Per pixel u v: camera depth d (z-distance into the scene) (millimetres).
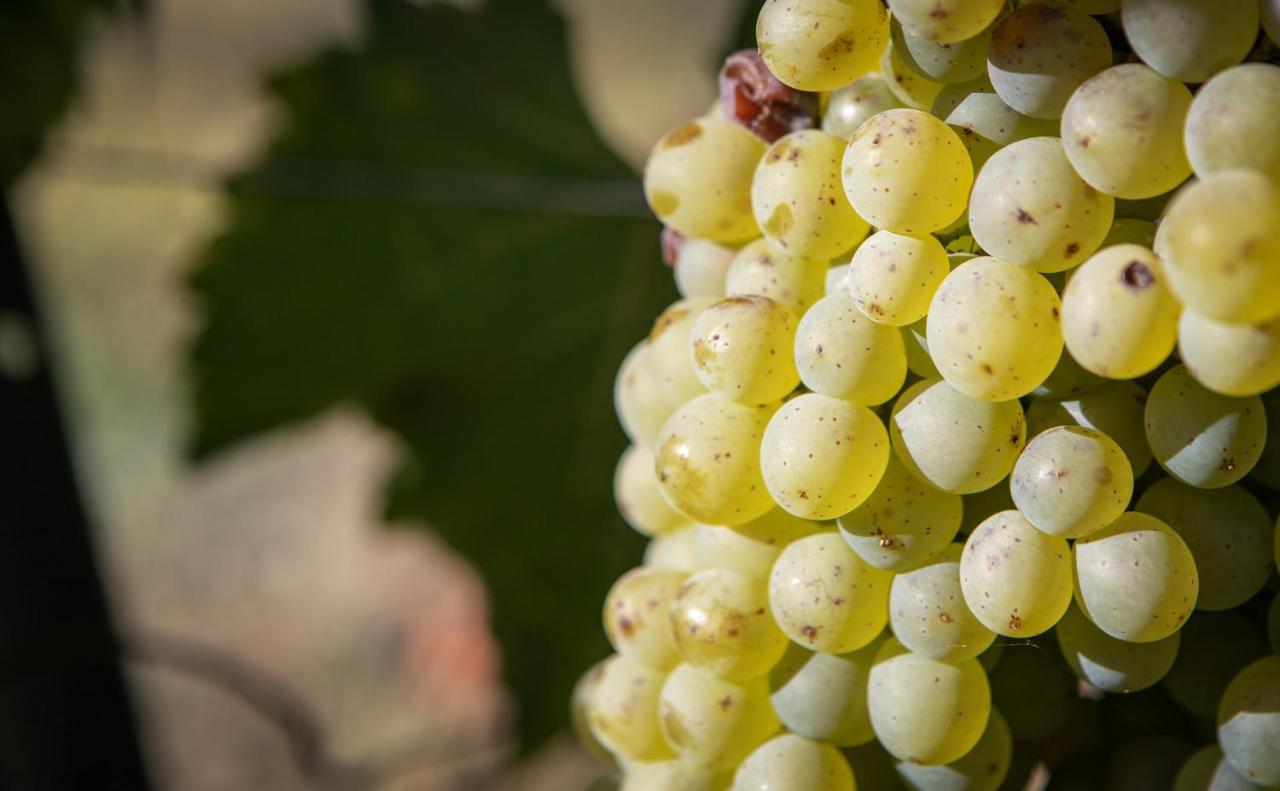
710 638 326
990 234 296
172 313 1171
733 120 336
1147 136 285
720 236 338
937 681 315
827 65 307
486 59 548
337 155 545
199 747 932
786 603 319
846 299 312
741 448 319
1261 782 307
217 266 546
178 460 554
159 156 547
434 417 559
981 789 325
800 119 331
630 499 359
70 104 546
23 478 473
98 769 483
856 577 317
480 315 557
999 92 301
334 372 555
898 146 299
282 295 549
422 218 550
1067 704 329
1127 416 307
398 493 559
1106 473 294
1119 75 289
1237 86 279
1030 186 293
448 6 544
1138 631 296
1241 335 275
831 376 309
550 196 552
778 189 317
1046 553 299
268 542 1101
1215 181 272
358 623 1033
